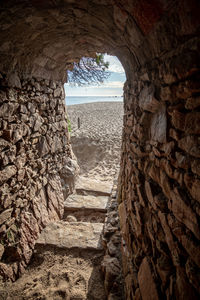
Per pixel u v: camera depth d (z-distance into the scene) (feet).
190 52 2.37
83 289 6.25
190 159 2.48
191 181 2.43
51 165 10.68
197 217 2.31
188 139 2.53
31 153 8.24
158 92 3.65
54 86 10.57
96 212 10.57
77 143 23.36
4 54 5.59
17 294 6.25
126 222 6.38
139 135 4.99
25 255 7.29
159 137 3.53
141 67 4.89
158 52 3.46
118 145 22.04
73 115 42.55
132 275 4.80
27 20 4.61
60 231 8.62
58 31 5.84
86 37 6.60
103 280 6.51
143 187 4.66
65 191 11.60
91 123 33.53
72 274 6.81
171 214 3.08
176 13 2.42
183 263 2.71
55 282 6.57
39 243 7.93
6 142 6.34
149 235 4.09
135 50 4.72
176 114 2.85
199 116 2.29
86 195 12.23
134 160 5.72
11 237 6.84
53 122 10.69
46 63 8.50
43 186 9.68
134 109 5.99
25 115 7.61
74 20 5.15
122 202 7.97
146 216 4.38
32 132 8.30
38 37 5.86
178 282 2.75
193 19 2.16
